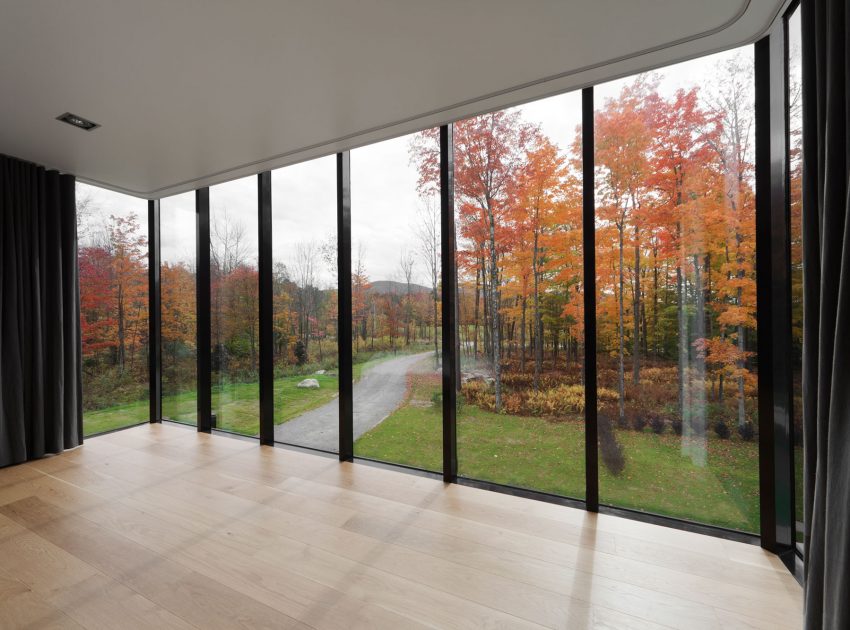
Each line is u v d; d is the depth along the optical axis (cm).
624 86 234
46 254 353
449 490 270
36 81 222
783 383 190
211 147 309
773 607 161
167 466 318
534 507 245
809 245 133
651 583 176
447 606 164
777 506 194
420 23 181
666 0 168
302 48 199
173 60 206
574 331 253
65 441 356
